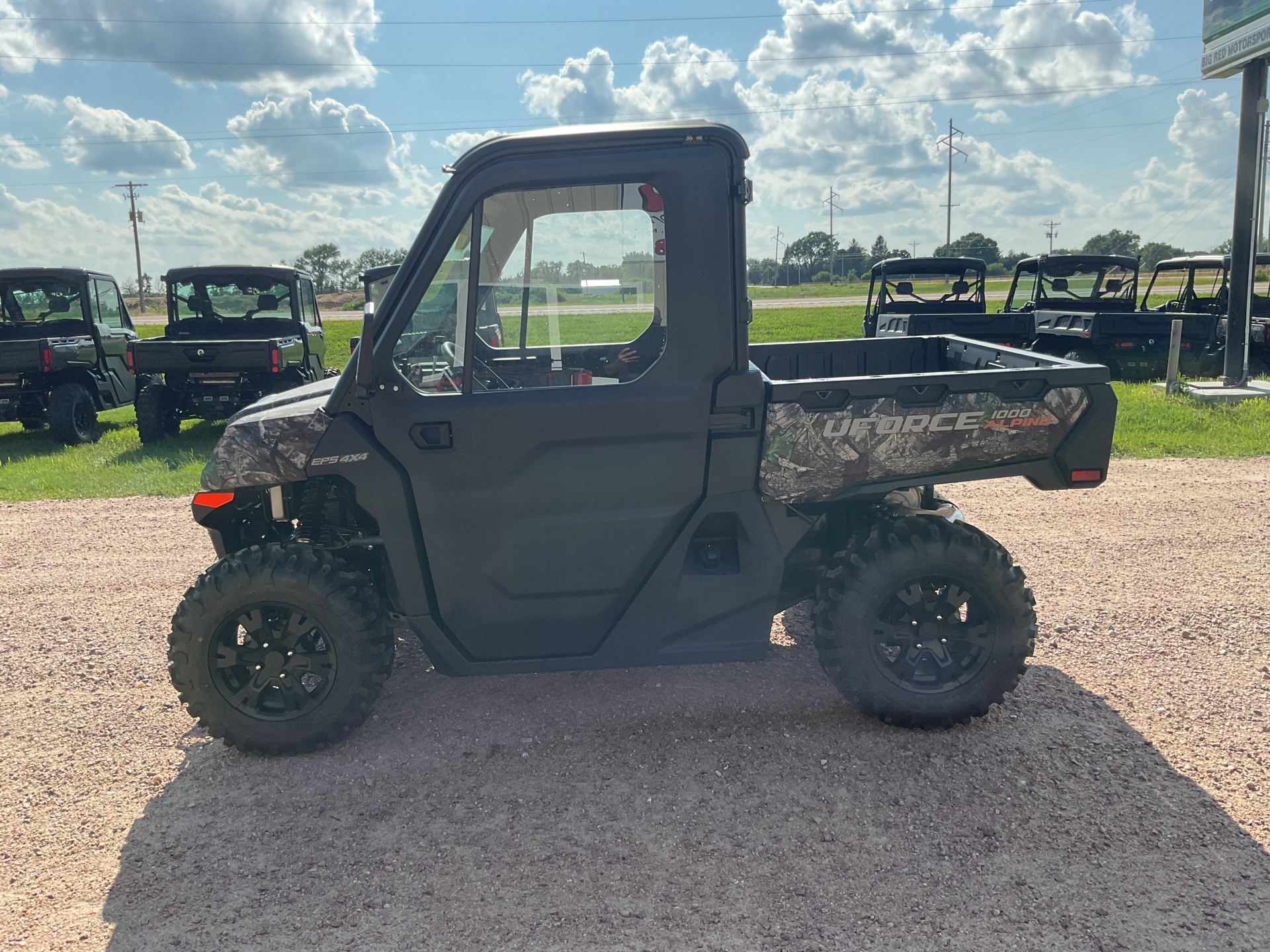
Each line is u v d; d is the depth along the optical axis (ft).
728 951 7.59
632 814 9.66
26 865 9.09
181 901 8.45
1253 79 38.11
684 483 10.53
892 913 8.00
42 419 40.22
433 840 9.31
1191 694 12.14
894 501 12.60
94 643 15.10
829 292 260.21
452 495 10.41
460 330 10.28
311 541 11.27
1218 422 31.78
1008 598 10.78
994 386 10.65
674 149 10.09
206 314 41.01
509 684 12.91
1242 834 9.03
